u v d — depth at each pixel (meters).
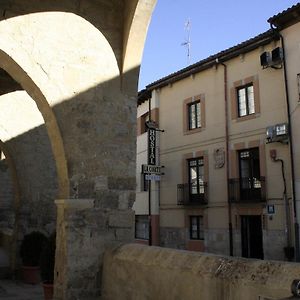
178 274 4.40
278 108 15.91
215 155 18.53
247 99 17.42
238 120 17.53
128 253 5.52
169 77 21.08
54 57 6.13
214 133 18.70
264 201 16.03
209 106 19.08
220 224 17.94
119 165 6.44
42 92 5.97
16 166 9.81
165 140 21.56
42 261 6.48
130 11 6.60
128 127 6.60
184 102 20.50
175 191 20.67
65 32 6.28
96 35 6.55
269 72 16.36
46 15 6.16
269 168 16.05
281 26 15.59
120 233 6.26
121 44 6.77
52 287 6.23
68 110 6.13
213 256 4.21
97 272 5.99
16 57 5.84
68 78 6.20
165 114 21.75
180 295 4.33
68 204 5.92
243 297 3.52
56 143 6.18
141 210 23.55
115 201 6.32
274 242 15.52
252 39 16.64
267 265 3.51
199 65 19.34
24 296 7.23
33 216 9.90
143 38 6.69
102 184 6.25
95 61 6.48
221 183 18.14
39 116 10.31
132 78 6.74
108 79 6.55
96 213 6.11
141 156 24.14
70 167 6.03
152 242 21.53
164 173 21.42
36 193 10.02
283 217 15.32
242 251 16.88
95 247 6.03
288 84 15.44
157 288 4.72
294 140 15.09
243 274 3.62
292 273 3.23
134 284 5.18
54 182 10.31
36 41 6.02
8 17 5.86
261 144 16.45
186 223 19.75
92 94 6.36
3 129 9.76
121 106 6.59
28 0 6.05
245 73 17.41
